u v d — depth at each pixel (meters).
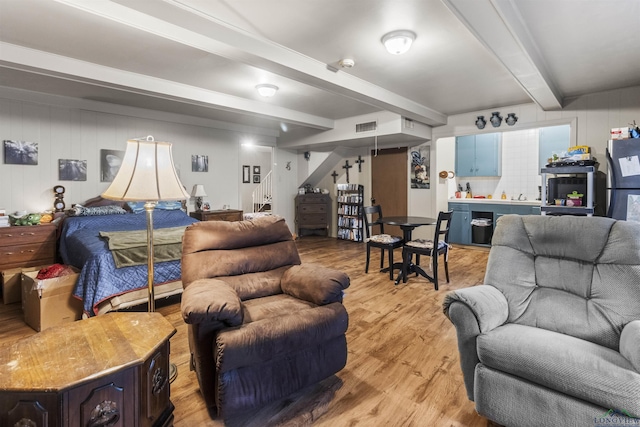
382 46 2.94
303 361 1.79
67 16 2.42
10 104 4.24
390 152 6.70
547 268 1.86
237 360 1.55
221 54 2.79
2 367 1.16
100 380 1.15
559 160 4.28
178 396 1.87
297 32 2.68
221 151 6.39
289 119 5.30
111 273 2.82
